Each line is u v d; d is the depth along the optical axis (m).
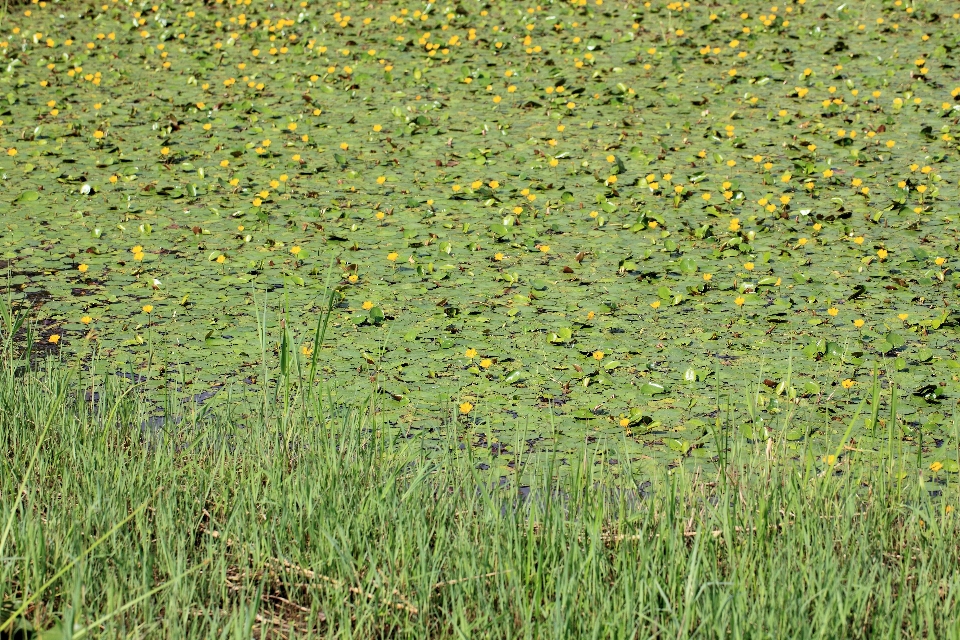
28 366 8.59
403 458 7.66
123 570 6.07
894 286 11.20
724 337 10.18
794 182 14.15
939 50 18.94
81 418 7.98
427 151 15.55
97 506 6.52
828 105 16.52
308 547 6.69
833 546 6.43
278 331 10.41
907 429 8.54
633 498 7.40
